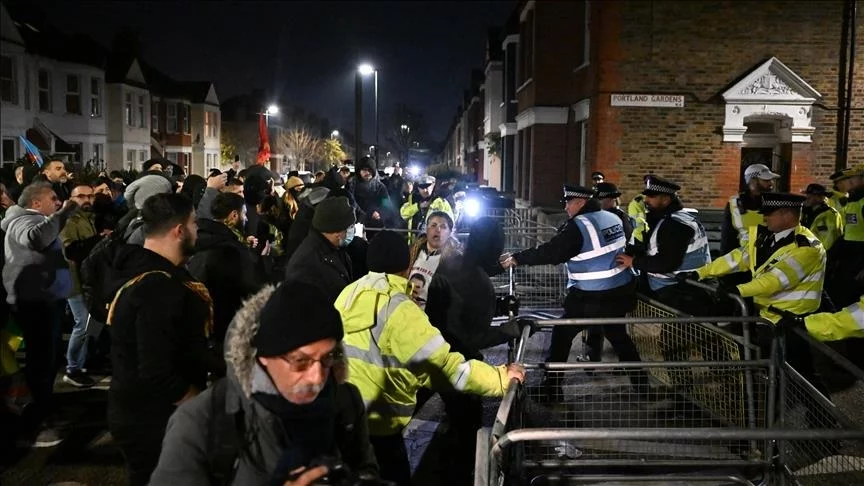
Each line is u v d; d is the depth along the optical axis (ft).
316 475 5.56
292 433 6.41
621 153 46.57
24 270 18.93
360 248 25.94
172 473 6.52
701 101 46.32
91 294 15.60
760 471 15.87
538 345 27.35
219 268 17.22
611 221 19.89
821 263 16.83
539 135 60.29
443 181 46.19
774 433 9.28
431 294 15.90
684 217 21.06
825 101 46.32
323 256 15.81
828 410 12.80
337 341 6.50
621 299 19.83
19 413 19.85
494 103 110.93
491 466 9.02
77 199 19.67
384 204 43.14
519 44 74.13
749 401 15.93
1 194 21.42
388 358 11.37
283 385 6.32
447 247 16.11
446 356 11.14
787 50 46.06
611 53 46.09
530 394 19.20
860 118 46.24
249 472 6.37
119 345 10.67
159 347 10.39
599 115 46.50
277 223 33.50
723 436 9.29
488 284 16.06
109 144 124.67
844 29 45.98
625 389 19.94
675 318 15.71
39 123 98.02
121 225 19.45
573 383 20.62
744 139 49.16
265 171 34.60
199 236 17.38
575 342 28.19
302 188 34.24
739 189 46.65
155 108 144.66
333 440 6.77
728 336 17.13
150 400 10.57
